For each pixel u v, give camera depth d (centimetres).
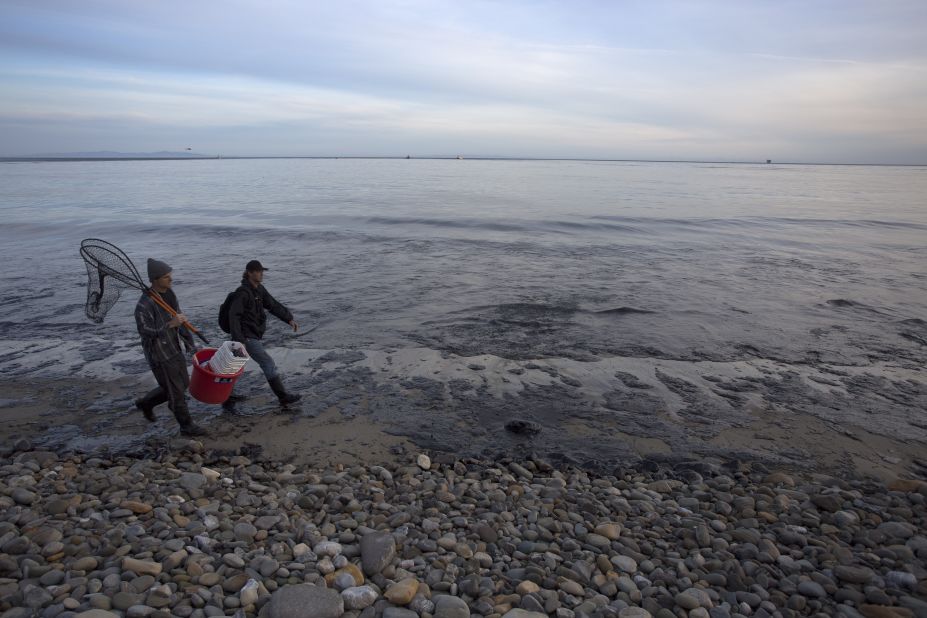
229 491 524
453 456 613
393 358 898
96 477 540
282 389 721
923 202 4247
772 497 537
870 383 823
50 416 698
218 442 641
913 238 2236
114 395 759
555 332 1029
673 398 770
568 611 366
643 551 453
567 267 1591
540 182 6694
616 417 716
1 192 4350
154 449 623
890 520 500
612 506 520
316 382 808
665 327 1063
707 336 1018
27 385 786
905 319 1130
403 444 645
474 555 432
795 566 431
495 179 7412
